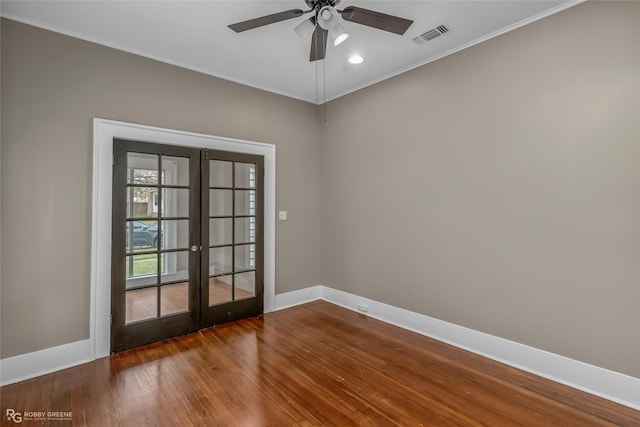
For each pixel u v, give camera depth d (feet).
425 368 8.64
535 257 8.34
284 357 9.25
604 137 7.26
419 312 11.02
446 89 10.16
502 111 8.89
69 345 8.79
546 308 8.17
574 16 7.63
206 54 10.26
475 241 9.52
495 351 9.10
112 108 9.53
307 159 14.42
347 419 6.64
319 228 14.78
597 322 7.41
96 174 9.23
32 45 8.33
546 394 7.44
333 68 11.29
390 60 10.69
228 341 10.30
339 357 9.25
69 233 8.84
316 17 6.97
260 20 6.81
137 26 8.65
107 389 7.65
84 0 7.53
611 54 7.14
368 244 12.71
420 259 10.96
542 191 8.20
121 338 9.55
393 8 7.91
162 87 10.49
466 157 9.69
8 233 8.02
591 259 7.47
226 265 11.93
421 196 10.90
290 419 6.64
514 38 8.64
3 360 7.91
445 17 8.29
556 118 7.94
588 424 6.45
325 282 14.58
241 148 12.31
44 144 8.49
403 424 6.49
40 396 7.39
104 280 9.34
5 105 7.98
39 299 8.41
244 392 7.55
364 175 12.83
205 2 7.64
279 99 13.48
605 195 7.27
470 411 6.88
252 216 12.62
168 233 10.60
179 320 10.68
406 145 11.34
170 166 10.66
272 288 13.19
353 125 13.24
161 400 7.24
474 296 9.57
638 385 6.89
